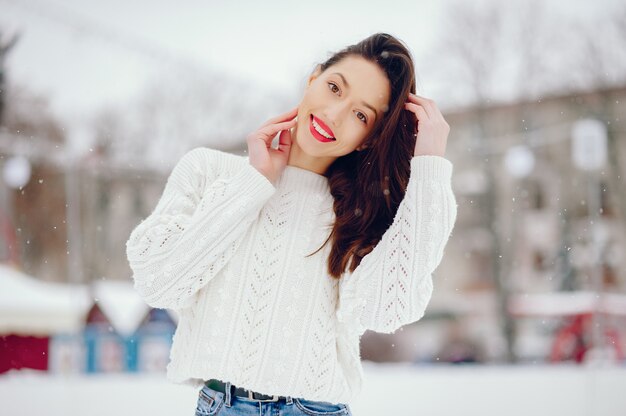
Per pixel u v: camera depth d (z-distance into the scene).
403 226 2.12
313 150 2.17
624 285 19.36
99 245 15.43
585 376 9.01
